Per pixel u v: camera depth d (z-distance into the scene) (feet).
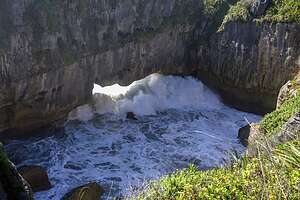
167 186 31.09
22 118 77.71
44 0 75.51
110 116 89.15
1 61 70.64
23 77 74.18
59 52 78.84
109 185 65.36
